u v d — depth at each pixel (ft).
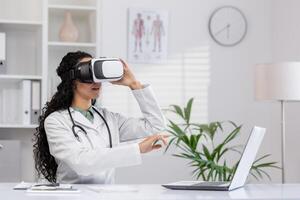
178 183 7.35
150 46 15.42
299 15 14.79
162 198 5.95
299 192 6.72
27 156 14.06
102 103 14.76
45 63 13.30
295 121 14.96
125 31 15.30
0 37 13.30
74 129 7.89
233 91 15.88
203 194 6.40
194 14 15.70
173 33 15.58
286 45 15.46
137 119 8.73
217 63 15.81
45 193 6.46
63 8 13.62
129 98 15.25
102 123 8.30
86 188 7.09
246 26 15.97
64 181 8.02
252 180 15.96
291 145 15.14
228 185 6.97
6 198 6.00
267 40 15.99
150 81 15.40
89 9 13.70
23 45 14.30
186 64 15.62
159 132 8.55
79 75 7.76
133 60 15.31
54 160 8.21
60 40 13.96
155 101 8.58
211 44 15.79
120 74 7.82
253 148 7.17
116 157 7.09
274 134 15.89
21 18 14.58
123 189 6.86
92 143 7.98
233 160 15.79
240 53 15.96
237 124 15.88
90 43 13.64
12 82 14.02
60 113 7.98
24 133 14.10
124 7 15.30
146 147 7.14
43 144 8.20
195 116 15.62
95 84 8.02
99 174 8.13
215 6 15.84
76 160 7.27
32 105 13.32
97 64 7.69
